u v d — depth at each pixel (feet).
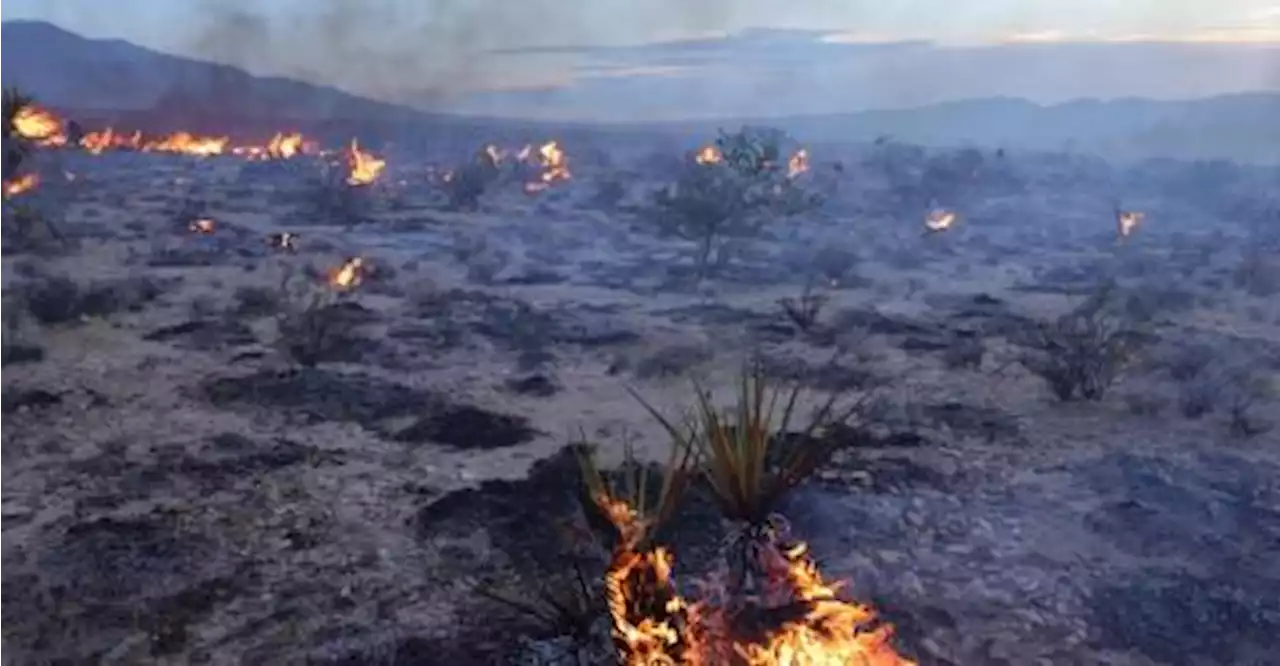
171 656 32.22
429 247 136.87
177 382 63.52
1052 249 154.30
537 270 118.73
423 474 48.01
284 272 107.86
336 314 80.89
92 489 45.34
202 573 37.52
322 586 36.55
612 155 305.73
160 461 48.93
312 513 43.06
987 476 46.88
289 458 49.67
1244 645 32.48
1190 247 151.43
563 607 28.53
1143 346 75.56
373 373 67.41
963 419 56.59
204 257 118.21
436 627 33.32
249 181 221.05
